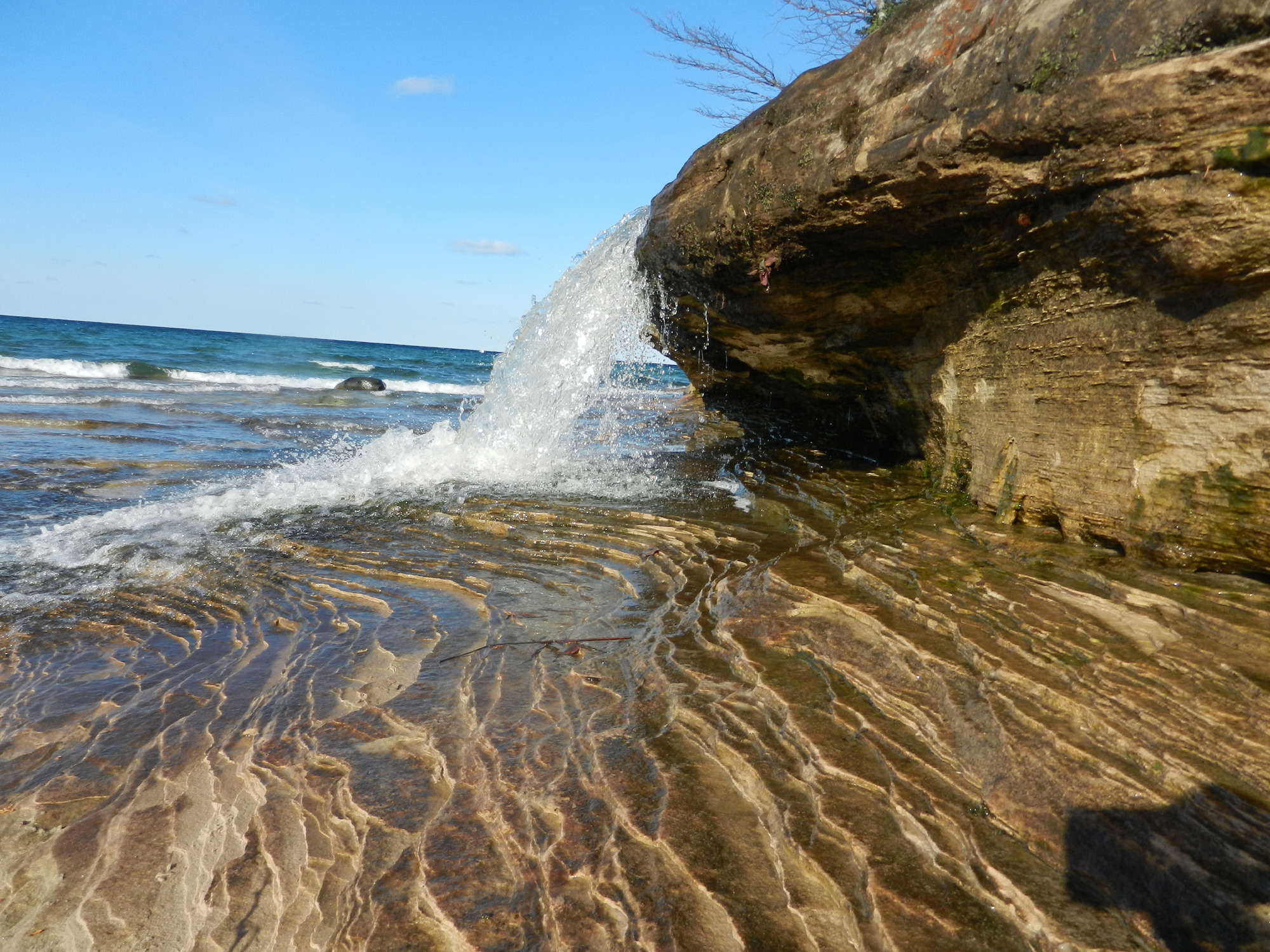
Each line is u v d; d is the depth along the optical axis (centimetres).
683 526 587
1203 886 188
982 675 290
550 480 784
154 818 283
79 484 789
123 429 1180
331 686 369
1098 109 310
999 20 365
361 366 3981
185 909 241
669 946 198
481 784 276
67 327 7300
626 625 419
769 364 802
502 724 316
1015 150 354
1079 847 209
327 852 251
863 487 629
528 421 887
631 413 1334
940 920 196
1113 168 314
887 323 581
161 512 690
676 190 634
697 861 227
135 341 4281
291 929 226
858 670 317
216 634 453
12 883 256
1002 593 345
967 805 234
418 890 226
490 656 390
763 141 520
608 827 245
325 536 620
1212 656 266
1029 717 259
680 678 338
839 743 272
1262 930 175
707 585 459
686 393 1778
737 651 352
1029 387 429
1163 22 290
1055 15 333
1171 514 337
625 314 814
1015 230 389
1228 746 223
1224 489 314
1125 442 359
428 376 3800
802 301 596
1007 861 210
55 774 311
